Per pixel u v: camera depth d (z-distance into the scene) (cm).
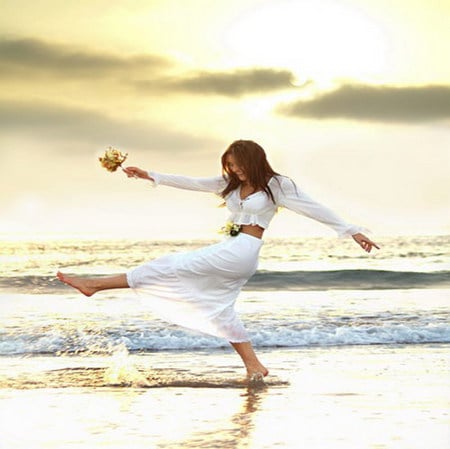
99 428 564
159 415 602
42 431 556
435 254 2514
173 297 727
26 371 788
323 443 525
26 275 1922
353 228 722
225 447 515
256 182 723
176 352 913
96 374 771
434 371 783
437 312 1227
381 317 1170
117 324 1100
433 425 571
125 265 2359
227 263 722
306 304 1352
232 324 735
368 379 741
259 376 739
